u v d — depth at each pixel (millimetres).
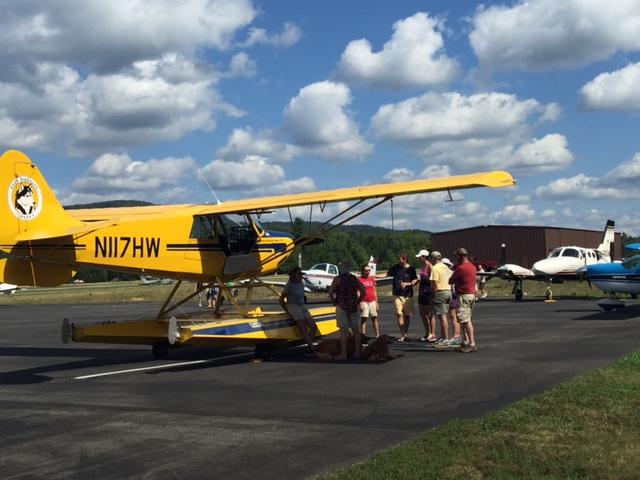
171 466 4785
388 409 6457
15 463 4941
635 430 5121
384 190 10734
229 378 8773
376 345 9781
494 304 23234
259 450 5125
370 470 4391
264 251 11820
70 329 10586
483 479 4152
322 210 11047
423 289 11961
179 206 12297
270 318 10945
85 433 5836
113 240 10281
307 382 8219
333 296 10242
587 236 65000
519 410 5883
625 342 10969
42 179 10469
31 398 7645
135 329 10922
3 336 15742
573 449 4672
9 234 10000
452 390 7297
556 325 14414
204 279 11320
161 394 7703
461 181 10539
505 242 58156
